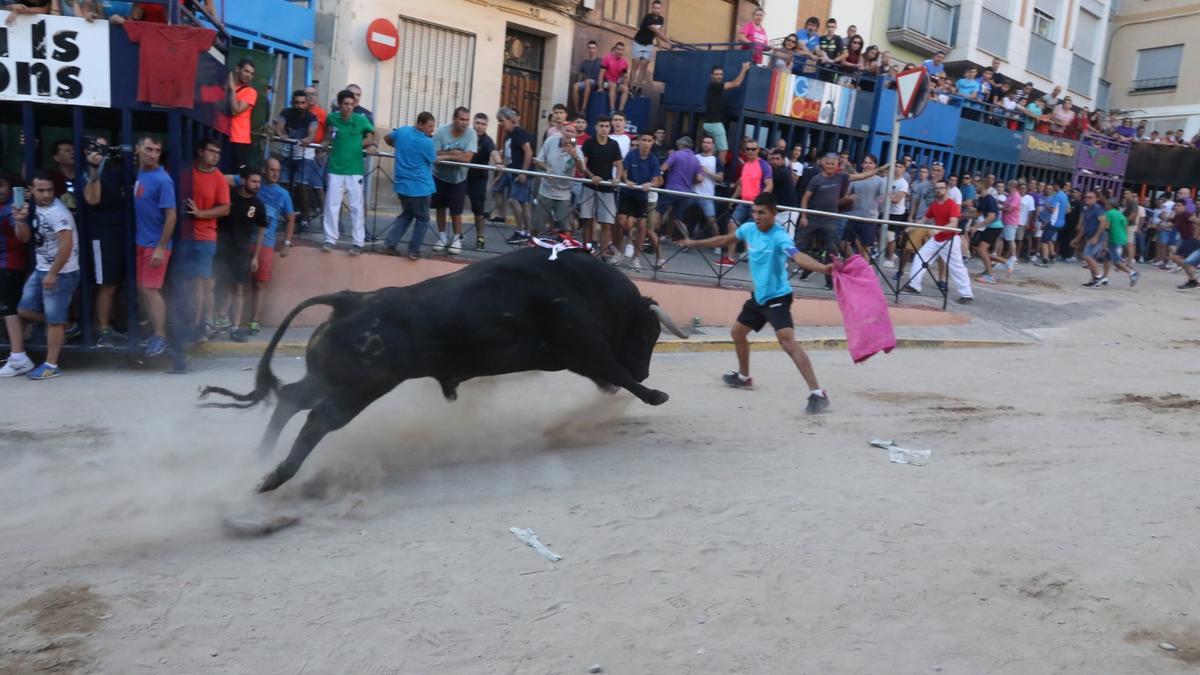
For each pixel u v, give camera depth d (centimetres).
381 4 1398
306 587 411
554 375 843
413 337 537
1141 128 2822
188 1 872
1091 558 468
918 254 1343
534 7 1566
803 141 1720
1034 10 2664
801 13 2000
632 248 1134
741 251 1190
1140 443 705
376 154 1053
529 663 356
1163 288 1789
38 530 466
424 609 395
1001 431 734
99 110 877
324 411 522
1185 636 391
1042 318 1391
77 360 874
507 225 1136
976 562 459
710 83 1466
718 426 719
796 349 781
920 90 1292
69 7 817
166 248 827
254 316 977
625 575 434
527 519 502
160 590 402
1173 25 3198
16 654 346
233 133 1024
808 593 421
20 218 803
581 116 1538
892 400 841
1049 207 2014
